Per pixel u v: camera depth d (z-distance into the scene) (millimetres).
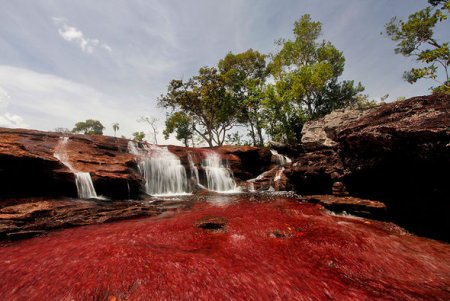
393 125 6629
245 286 3754
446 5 17766
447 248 5176
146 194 14656
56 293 3605
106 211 8586
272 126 30297
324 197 9930
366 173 8172
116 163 13711
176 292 3566
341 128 9680
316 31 31984
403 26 24203
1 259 4727
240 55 38250
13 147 9430
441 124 5496
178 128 49219
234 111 38281
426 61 18969
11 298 3555
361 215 7836
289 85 29141
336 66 34812
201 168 19781
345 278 4016
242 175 22672
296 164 12992
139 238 5852
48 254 4914
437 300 3365
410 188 6773
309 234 5996
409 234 6199
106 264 4324
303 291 3645
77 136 15297
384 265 4422
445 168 5484
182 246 5352
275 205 9914
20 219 6895
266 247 5273
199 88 34250
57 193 10047
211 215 8102
